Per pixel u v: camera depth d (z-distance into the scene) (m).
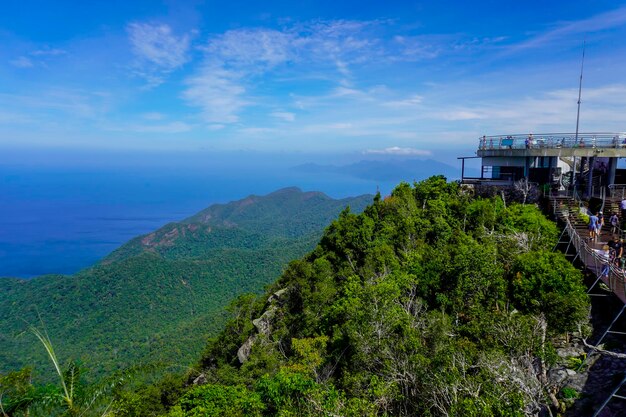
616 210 28.78
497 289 18.83
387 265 27.08
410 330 17.14
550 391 15.19
